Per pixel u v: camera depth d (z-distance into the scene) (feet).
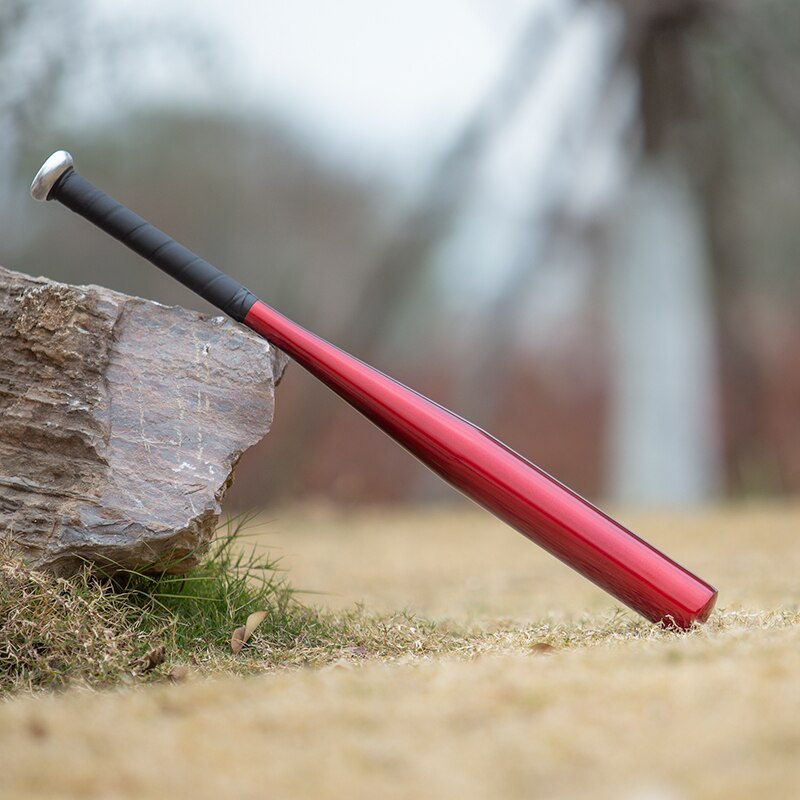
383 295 50.37
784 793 5.90
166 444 12.32
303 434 49.32
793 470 70.38
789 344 71.00
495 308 52.13
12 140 42.42
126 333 12.53
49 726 7.86
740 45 48.88
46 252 49.65
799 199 55.26
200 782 6.54
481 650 11.54
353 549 27.66
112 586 12.51
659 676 8.46
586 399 72.69
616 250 53.01
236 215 53.78
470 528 34.01
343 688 8.80
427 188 49.55
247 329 12.93
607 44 47.73
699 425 54.39
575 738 7.01
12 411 12.14
